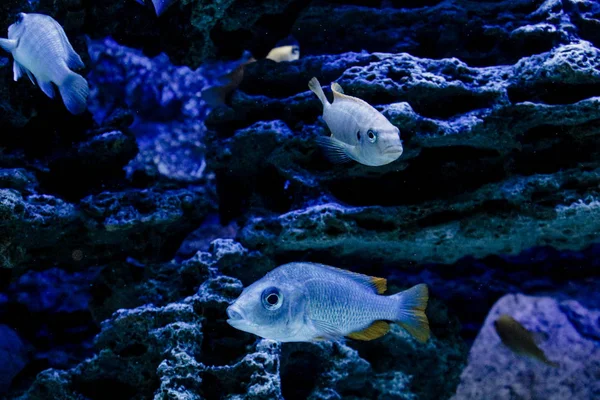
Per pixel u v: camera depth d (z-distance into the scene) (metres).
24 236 0.76
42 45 0.62
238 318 0.51
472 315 1.06
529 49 0.84
